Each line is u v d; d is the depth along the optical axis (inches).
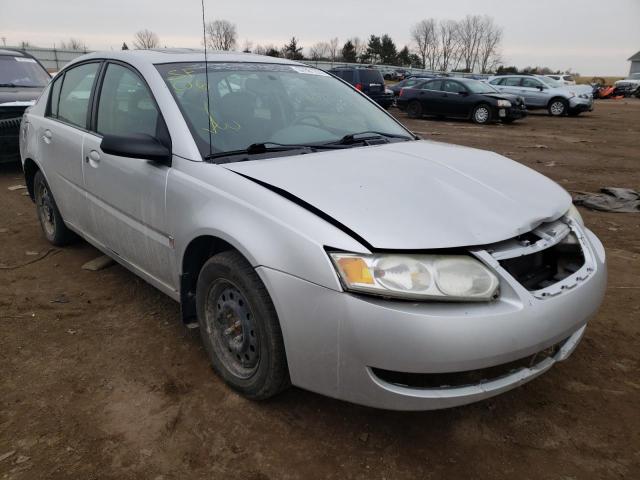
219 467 86.8
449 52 3297.2
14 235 195.2
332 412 100.0
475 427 97.3
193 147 107.1
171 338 125.0
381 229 82.3
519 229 88.4
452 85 692.1
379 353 78.9
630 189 293.3
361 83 773.3
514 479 85.8
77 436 92.9
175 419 97.4
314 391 87.4
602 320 138.0
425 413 100.6
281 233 86.0
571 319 88.9
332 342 81.9
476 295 80.3
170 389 106.0
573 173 343.6
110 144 104.6
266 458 88.9
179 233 105.8
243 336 99.3
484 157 121.9
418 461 89.0
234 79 127.7
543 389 108.9
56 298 144.0
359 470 86.7
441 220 85.6
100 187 132.7
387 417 99.0
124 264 136.8
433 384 83.4
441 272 80.0
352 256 80.2
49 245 184.4
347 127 131.9
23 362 114.7
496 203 94.0
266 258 86.7
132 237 125.0
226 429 95.2
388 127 140.8
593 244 105.6
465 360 78.3
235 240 91.2
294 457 89.1
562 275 95.6
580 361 119.2
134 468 86.3
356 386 82.7
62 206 160.9
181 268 108.6
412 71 1950.1
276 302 86.3
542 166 366.9
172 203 107.1
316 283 81.7
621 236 209.6
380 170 101.7
